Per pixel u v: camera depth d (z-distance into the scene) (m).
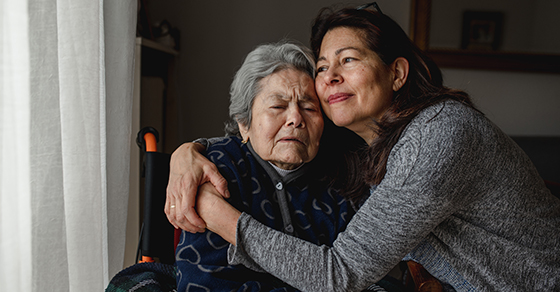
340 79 0.91
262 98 0.94
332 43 0.93
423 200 0.75
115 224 1.31
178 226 0.87
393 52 0.92
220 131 2.60
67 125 1.01
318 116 0.96
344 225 0.98
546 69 2.71
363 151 1.05
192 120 2.59
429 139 0.78
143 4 2.01
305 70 0.98
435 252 0.93
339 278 0.76
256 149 0.98
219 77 2.57
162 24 2.32
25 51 0.89
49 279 0.93
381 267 0.76
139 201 1.75
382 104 0.93
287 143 0.93
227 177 0.93
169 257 1.13
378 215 0.77
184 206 0.83
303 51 0.98
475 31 2.66
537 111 2.77
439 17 2.64
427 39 2.64
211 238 0.88
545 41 2.69
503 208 0.84
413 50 0.96
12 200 0.85
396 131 0.86
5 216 0.84
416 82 0.94
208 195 0.85
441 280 0.95
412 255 0.98
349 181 1.04
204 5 2.54
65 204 1.02
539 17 2.67
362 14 0.93
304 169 1.00
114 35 1.29
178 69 2.55
